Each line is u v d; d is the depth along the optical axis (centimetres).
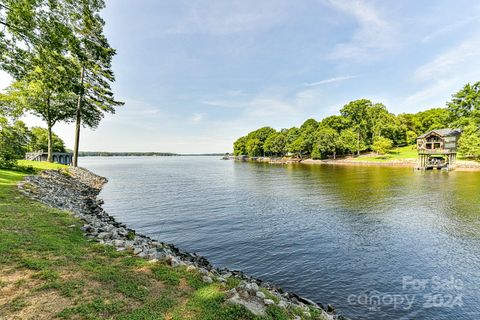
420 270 1141
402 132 10175
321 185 3734
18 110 3359
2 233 739
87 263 636
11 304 441
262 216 2064
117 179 5009
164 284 586
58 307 448
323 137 9700
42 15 1452
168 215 2103
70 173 3281
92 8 1670
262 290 659
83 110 3934
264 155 14862
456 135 6631
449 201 2444
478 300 919
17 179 1753
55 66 1731
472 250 1334
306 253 1327
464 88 8019
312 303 878
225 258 1274
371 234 1598
